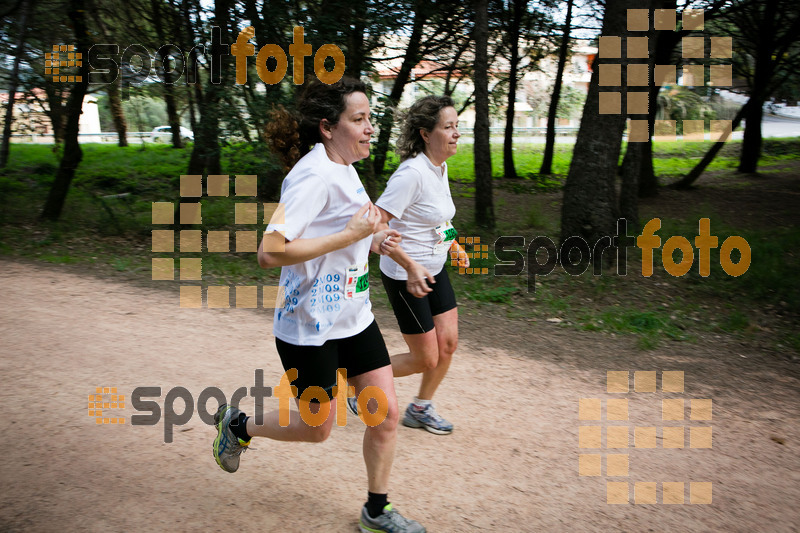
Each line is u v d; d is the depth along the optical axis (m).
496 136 31.88
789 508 3.16
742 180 18.17
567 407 4.32
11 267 7.67
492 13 15.30
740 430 4.07
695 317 6.95
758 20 15.05
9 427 3.52
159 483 3.05
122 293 6.74
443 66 13.72
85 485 2.98
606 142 8.13
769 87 17.61
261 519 2.81
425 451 3.57
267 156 8.85
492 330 6.14
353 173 2.64
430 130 3.37
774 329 6.63
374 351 2.71
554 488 3.24
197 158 9.88
